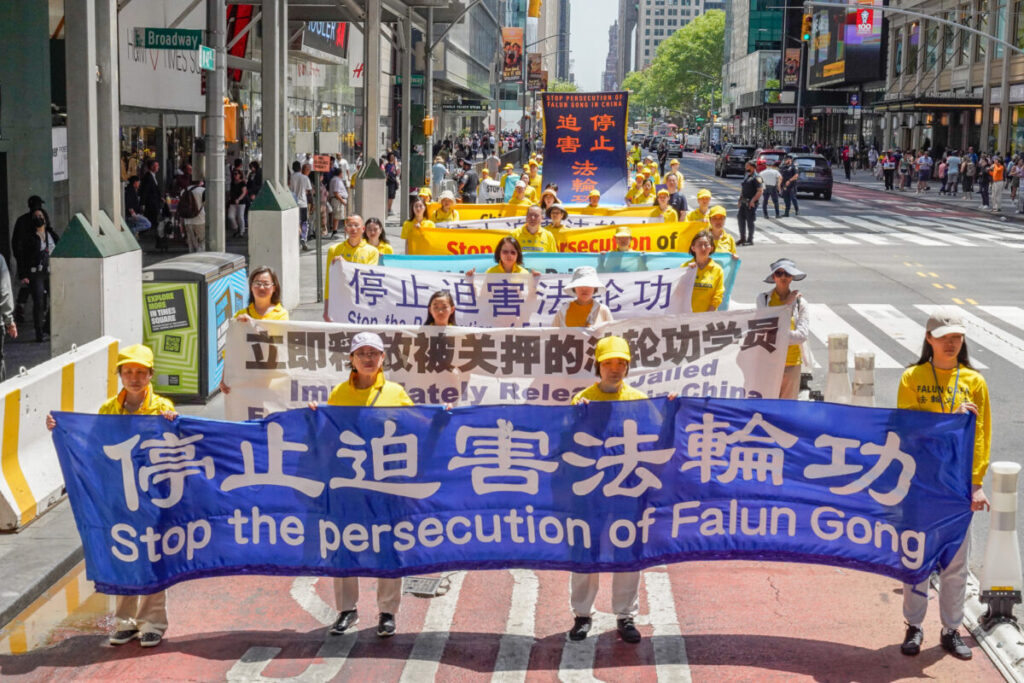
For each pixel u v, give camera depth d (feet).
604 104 79.20
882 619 23.91
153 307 40.37
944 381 22.71
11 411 28.84
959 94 230.68
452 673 21.18
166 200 82.74
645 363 30.17
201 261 42.34
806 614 24.12
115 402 22.85
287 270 59.98
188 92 98.32
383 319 37.11
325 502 22.43
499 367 29.84
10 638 22.88
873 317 62.13
